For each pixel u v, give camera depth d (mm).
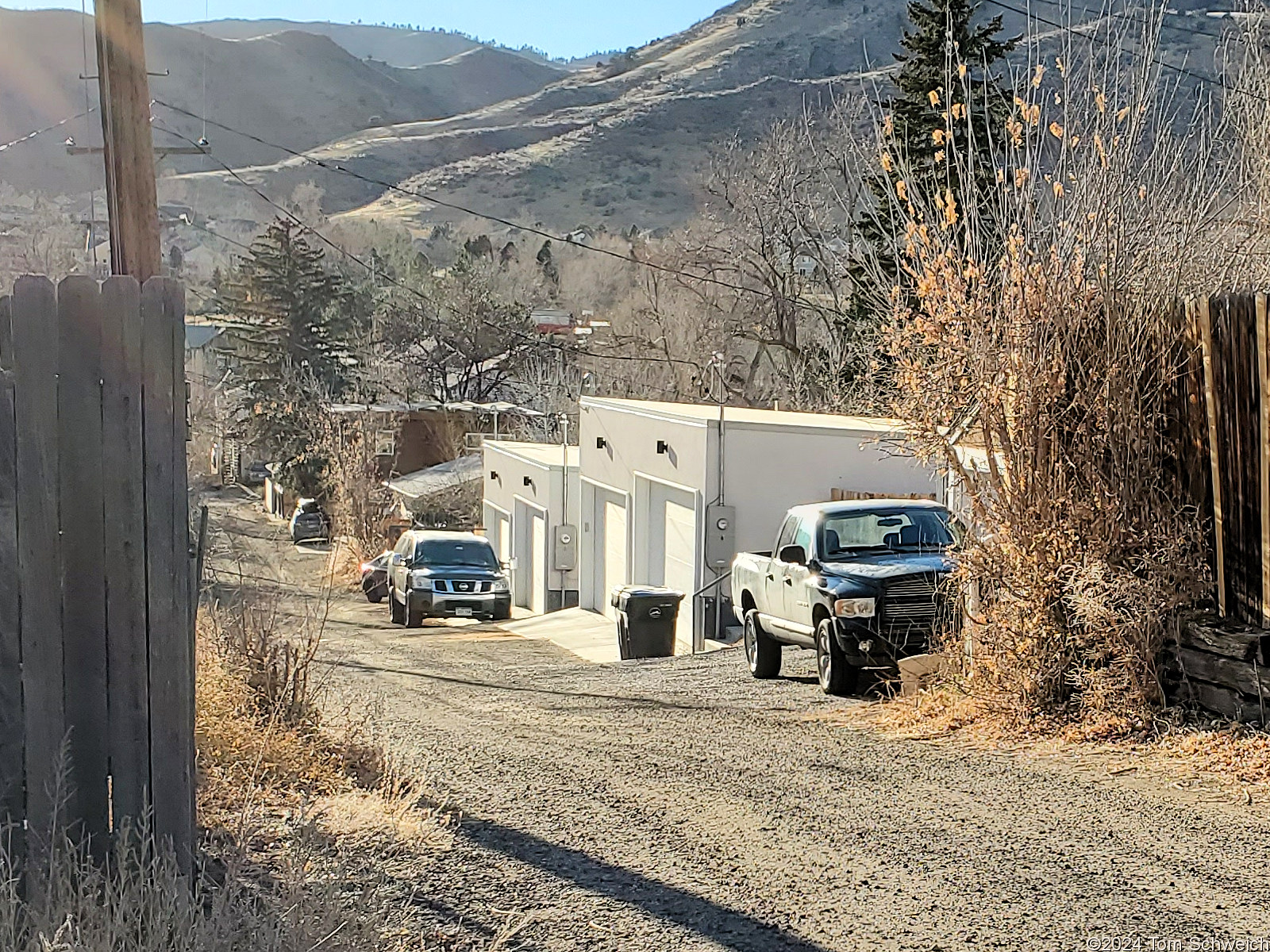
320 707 10594
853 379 34469
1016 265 10938
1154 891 6270
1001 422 11008
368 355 69375
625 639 23578
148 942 4609
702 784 9047
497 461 43125
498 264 83688
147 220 9711
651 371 54125
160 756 5434
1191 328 10258
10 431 5238
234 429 71062
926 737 10906
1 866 4977
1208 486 10227
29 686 5270
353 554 47156
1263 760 8844
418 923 5754
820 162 36062
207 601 10914
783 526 16109
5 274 37844
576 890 6332
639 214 150500
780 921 5898
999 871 6648
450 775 9336
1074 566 10664
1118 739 9984
